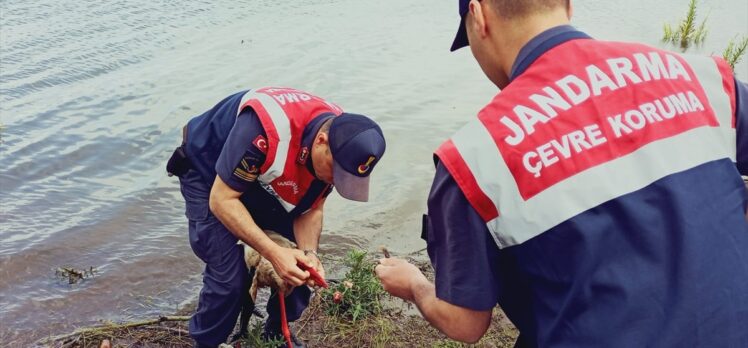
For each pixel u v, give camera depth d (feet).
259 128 9.09
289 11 36.14
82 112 22.07
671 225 4.99
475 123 5.32
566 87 5.25
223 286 10.37
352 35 32.35
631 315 4.93
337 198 18.04
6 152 19.26
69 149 19.70
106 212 16.76
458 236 5.35
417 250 15.83
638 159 5.09
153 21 32.50
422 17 36.22
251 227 9.50
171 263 14.85
